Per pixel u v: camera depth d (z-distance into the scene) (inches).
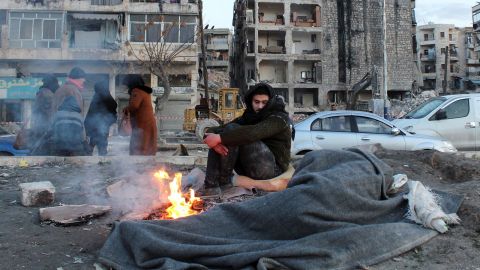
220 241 114.7
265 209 120.0
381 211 128.8
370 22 1812.3
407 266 111.3
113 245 116.1
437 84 3046.3
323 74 1753.2
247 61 1753.2
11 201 183.0
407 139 358.0
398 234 119.7
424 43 3161.9
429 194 139.8
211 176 165.5
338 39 1786.4
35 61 1169.4
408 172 228.5
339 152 141.6
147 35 1186.6
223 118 899.4
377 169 137.1
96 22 1195.9
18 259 115.9
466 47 3144.7
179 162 290.8
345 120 370.3
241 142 146.3
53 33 1162.0
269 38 1775.3
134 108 295.3
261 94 154.8
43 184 183.2
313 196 118.2
